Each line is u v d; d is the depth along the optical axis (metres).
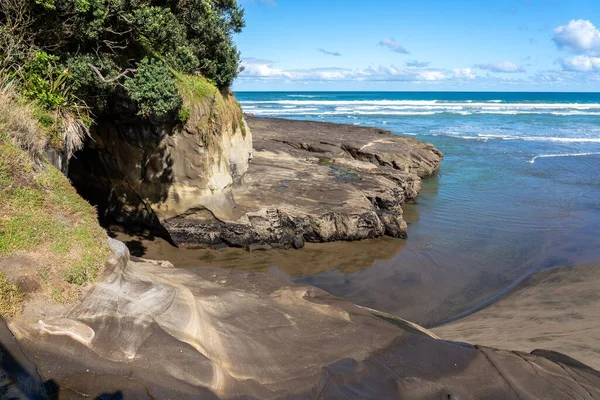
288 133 30.59
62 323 5.08
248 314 6.77
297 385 5.38
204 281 7.72
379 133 32.72
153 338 5.30
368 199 16.75
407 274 12.77
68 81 9.14
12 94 7.95
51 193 7.06
